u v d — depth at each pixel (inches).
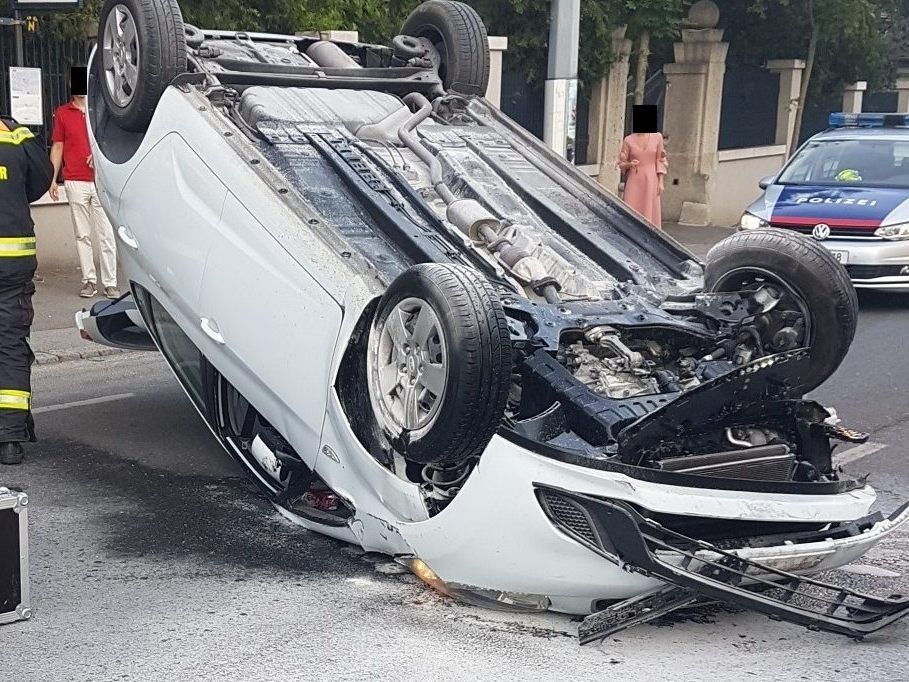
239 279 224.5
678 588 184.9
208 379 254.2
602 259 237.9
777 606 179.8
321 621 194.9
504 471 183.0
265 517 247.6
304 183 229.3
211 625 193.0
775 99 905.5
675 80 804.0
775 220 493.4
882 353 415.5
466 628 192.5
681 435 199.6
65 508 251.3
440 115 279.3
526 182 258.1
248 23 518.3
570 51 472.7
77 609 199.6
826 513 191.0
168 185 241.0
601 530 179.5
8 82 505.4
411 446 188.9
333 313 207.3
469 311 180.2
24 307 277.4
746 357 213.5
